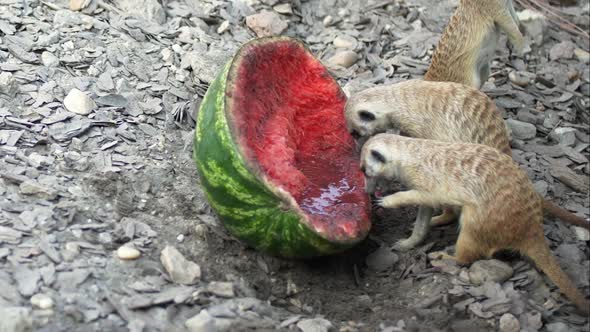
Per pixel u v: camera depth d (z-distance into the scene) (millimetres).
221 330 3260
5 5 5223
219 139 3525
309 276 3873
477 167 3732
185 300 3367
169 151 4461
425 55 5742
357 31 5883
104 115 4559
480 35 4941
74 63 4867
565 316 3682
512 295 3699
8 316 3072
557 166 4895
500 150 4234
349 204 3861
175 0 5754
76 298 3260
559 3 6762
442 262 3916
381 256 4035
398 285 3873
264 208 3549
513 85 5672
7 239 3516
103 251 3578
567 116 5422
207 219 3998
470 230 3771
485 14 4918
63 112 4492
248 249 3879
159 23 5453
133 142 4449
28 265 3396
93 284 3359
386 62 5621
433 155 3811
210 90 3768
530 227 3727
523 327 3572
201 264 3699
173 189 4176
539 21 6137
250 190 3510
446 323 3555
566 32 6352
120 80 4828
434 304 3680
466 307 3646
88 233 3678
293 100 4250
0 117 4359
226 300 3459
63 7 5379
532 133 5180
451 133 4203
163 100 4789
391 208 4410
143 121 4625
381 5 6156
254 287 3707
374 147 3889
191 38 5332
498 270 3781
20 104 4496
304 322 3391
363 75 5465
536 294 3787
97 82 4785
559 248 4168
